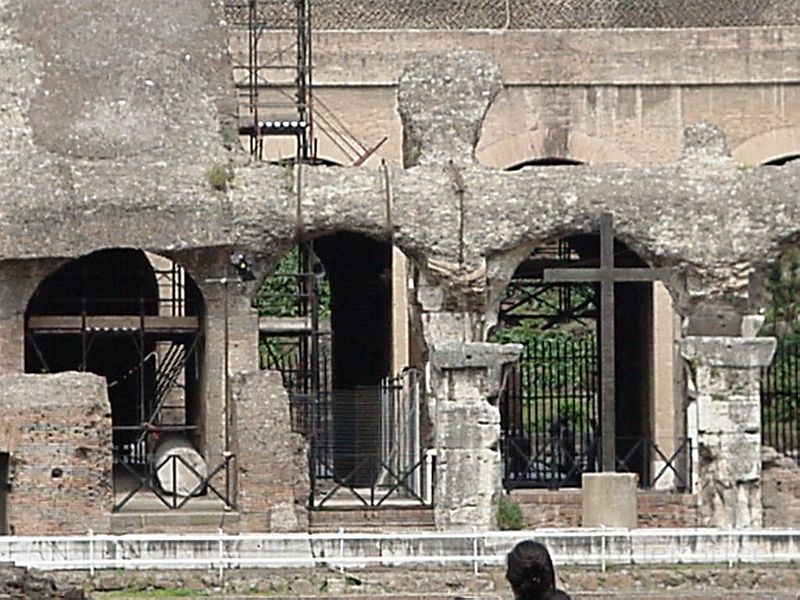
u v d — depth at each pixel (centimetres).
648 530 10638
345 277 14712
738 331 12012
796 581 10494
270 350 14962
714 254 11931
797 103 15675
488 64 12088
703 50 15638
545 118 15525
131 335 12669
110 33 12038
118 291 13038
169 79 11988
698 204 11944
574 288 15650
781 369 14100
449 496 11525
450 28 16150
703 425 11812
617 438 12825
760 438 11825
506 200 11900
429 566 10550
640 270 11388
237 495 11450
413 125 12044
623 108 15588
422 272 12006
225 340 12012
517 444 13362
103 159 11825
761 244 11950
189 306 13262
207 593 10194
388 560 10494
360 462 12450
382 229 11881
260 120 14425
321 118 15325
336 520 11606
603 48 15588
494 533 10500
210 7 12162
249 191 11838
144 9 12094
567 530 10731
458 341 11950
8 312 11944
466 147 12019
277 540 10581
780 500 11856
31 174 11769
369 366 14675
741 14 16325
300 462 11594
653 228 11919
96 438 11269
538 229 11900
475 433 11562
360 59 15375
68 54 11988
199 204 11781
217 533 10712
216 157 11912
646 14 16300
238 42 15362
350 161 15312
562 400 15475
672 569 10562
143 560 10369
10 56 12000
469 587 10288
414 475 12281
